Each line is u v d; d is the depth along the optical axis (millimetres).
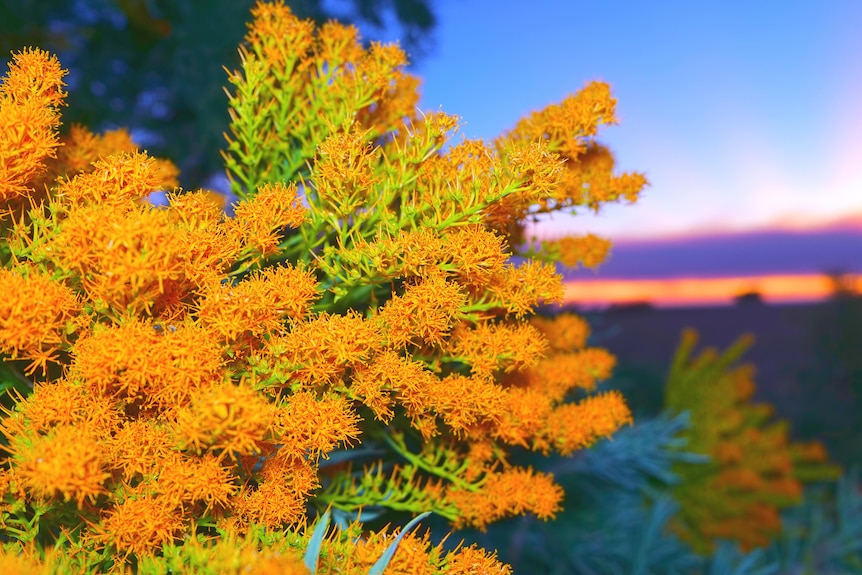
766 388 3516
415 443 574
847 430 2971
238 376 460
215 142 1414
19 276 428
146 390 432
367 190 488
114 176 453
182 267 439
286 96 550
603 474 1131
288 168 560
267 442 455
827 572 1710
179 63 1511
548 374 574
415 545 453
